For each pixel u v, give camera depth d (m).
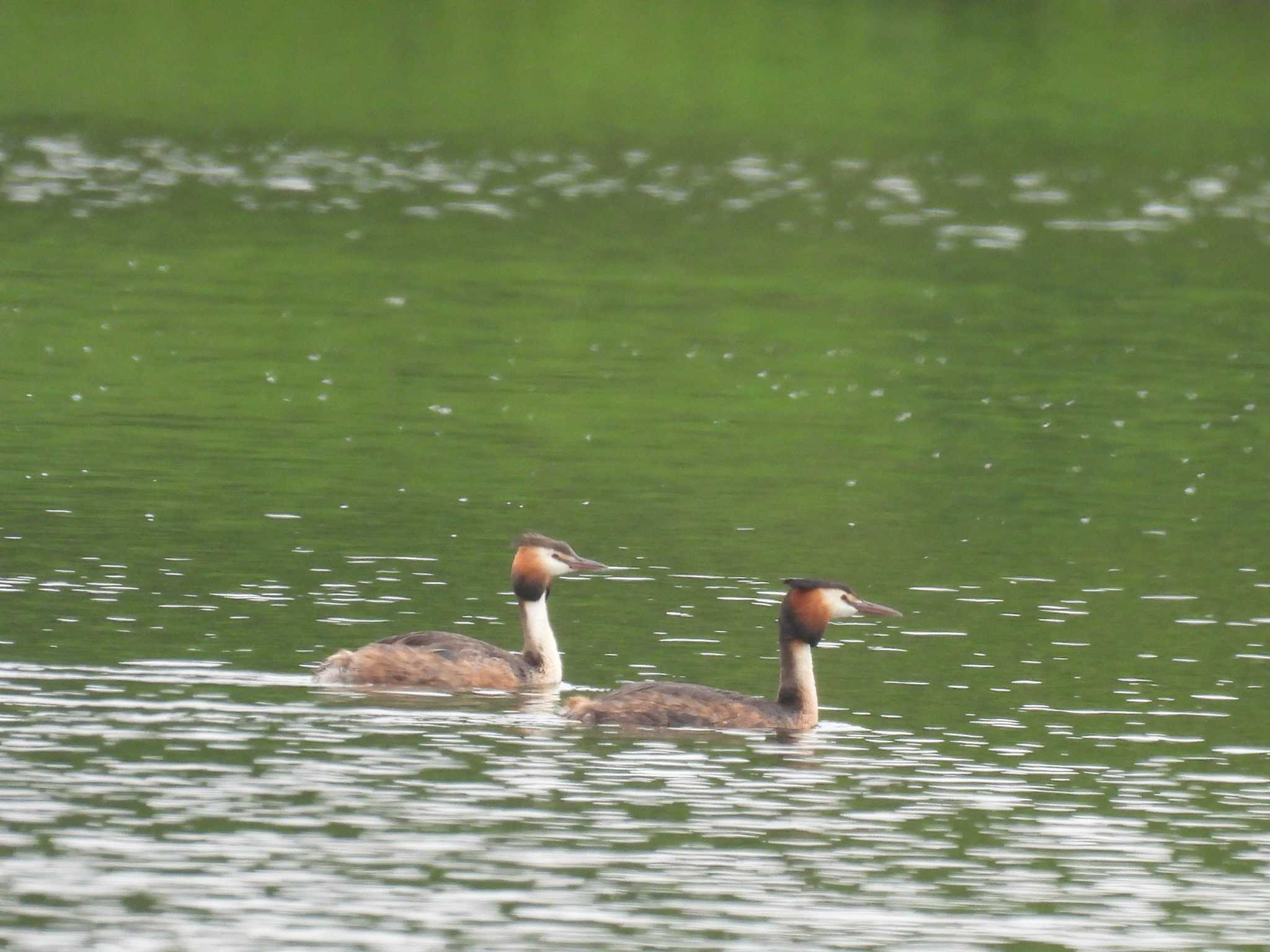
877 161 72.81
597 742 20.59
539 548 23.11
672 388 40.34
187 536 28.44
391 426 36.09
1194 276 55.31
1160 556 29.45
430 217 59.91
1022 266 56.16
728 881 17.11
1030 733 21.59
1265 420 38.97
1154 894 17.27
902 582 27.70
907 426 37.81
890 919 16.55
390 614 25.16
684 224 60.81
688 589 27.02
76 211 57.44
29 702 20.81
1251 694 23.19
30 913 15.80
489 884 16.78
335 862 17.06
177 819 17.78
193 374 39.50
